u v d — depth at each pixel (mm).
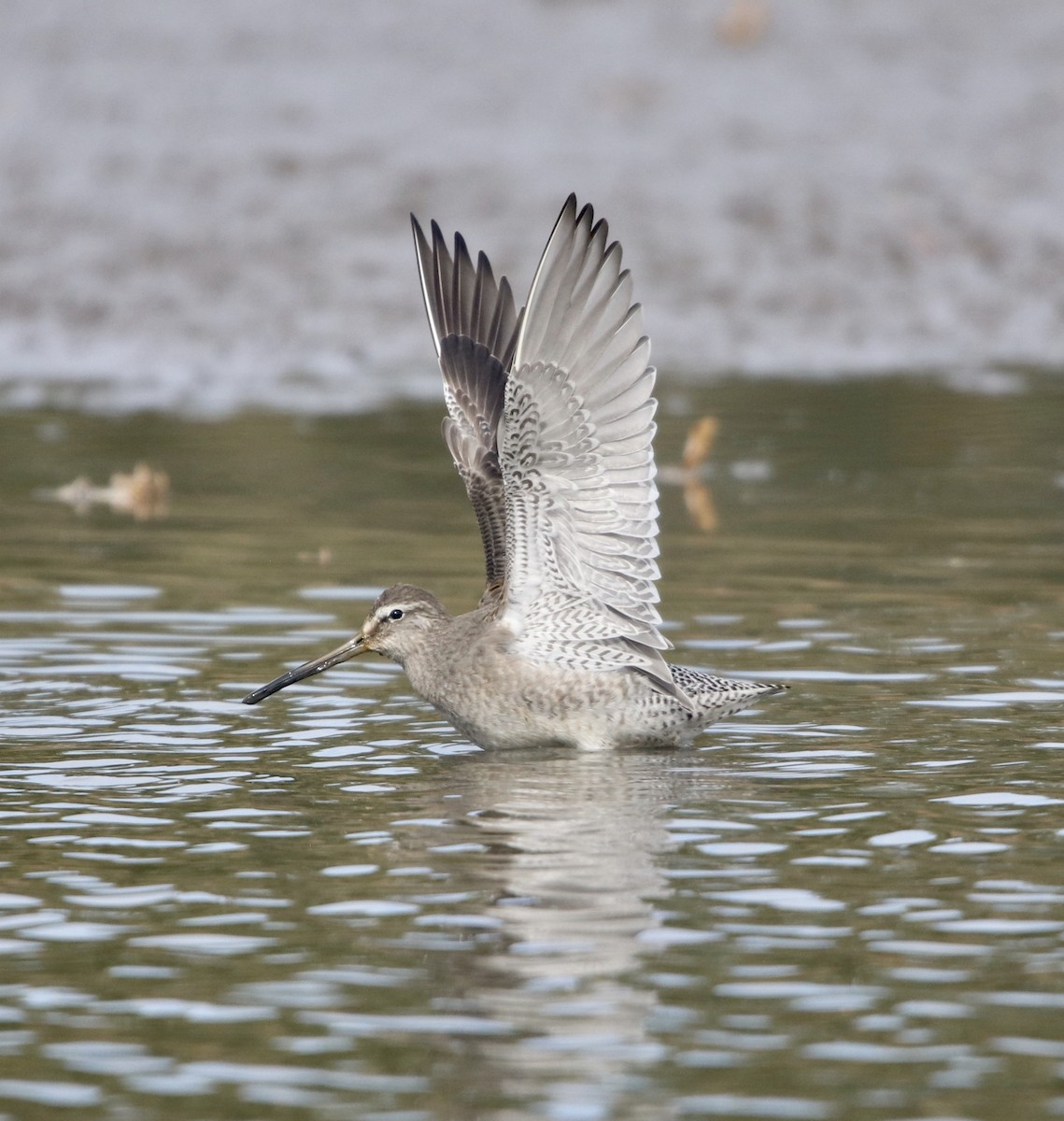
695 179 29578
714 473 20625
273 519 18578
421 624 12555
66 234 27797
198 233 27906
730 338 26219
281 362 25719
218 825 10195
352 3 36688
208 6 36344
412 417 23453
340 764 11523
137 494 19438
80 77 32781
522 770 11531
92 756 11562
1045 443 21797
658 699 12031
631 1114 6922
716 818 10305
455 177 29281
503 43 34875
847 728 12141
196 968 8203
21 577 16234
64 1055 7406
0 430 22391
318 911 8875
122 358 25719
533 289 11352
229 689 13164
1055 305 27250
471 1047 7445
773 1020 7660
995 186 29734
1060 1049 7391
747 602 15422
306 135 30688
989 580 16109
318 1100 7062
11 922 8727
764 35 35406
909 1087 7090
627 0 37125
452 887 9180
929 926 8617
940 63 34312
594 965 8211
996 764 11273
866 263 27844
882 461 21000
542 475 11852
